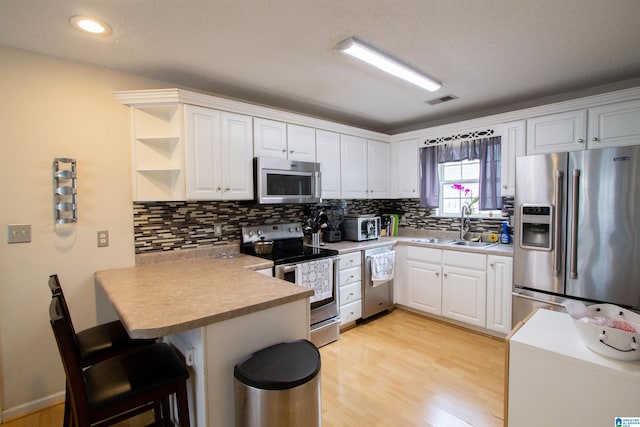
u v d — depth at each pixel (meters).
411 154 3.98
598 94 2.79
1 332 1.96
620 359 1.04
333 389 2.21
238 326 1.44
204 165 2.48
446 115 3.73
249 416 1.26
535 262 2.62
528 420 1.19
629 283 2.20
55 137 2.10
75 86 2.17
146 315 1.32
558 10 1.66
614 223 2.25
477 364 2.54
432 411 1.98
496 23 1.79
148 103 2.33
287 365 1.32
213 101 2.50
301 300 1.69
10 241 1.97
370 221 3.76
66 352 1.11
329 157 3.40
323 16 1.71
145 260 2.45
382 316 3.62
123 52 2.06
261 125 2.82
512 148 3.07
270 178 2.80
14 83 1.97
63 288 2.15
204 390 1.34
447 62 2.30
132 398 1.22
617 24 1.80
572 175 2.40
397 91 2.90
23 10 1.58
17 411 2.01
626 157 2.19
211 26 1.78
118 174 2.34
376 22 1.78
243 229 2.98
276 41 1.97
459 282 3.20
